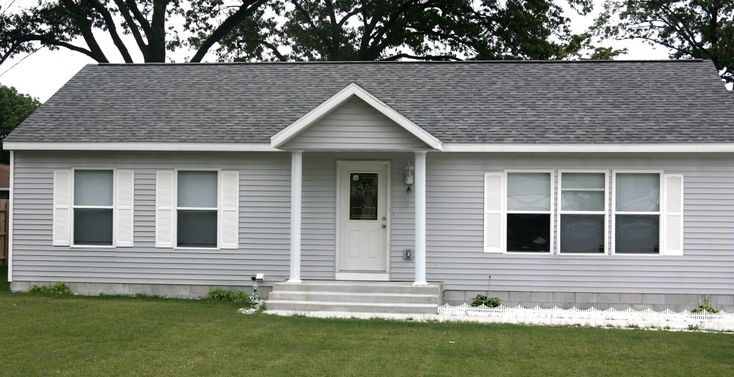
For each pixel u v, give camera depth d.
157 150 17.08
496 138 16.28
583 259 16.41
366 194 17.19
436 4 36.47
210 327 13.31
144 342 11.98
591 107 17.34
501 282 16.56
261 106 18.22
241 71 20.05
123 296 17.25
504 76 19.05
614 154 16.33
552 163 16.47
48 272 17.56
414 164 16.81
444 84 18.80
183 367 10.43
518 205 16.61
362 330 13.29
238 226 17.23
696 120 16.58
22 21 33.97
